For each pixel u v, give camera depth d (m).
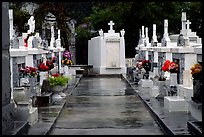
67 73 25.98
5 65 8.84
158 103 14.70
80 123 11.68
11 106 9.24
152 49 22.53
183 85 12.83
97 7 41.97
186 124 10.29
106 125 11.32
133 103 16.02
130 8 38.44
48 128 10.23
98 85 24.56
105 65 32.94
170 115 11.77
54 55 26.14
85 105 15.57
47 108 13.98
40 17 34.66
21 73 13.89
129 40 39.50
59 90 15.60
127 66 33.41
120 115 13.09
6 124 8.64
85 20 42.28
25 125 9.70
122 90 21.28
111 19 39.41
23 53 13.69
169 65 14.55
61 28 36.25
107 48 32.94
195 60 13.67
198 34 36.31
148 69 23.00
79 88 22.72
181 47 14.59
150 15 38.22
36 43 18.86
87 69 34.25
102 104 15.84
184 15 16.53
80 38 41.28
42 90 15.04
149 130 10.53
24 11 33.06
